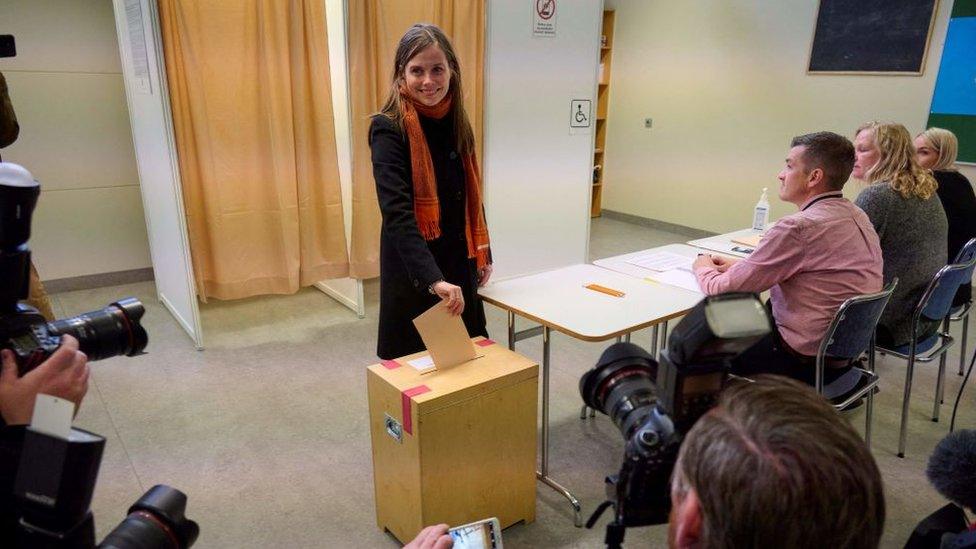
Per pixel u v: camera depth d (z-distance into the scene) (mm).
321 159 3465
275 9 3135
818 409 495
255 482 2191
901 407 2717
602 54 6340
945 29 3984
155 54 2832
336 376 2980
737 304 590
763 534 450
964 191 2838
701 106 5613
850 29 4473
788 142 5035
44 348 747
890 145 2359
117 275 4250
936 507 2078
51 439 583
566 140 4055
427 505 1743
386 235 1889
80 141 3943
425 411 1649
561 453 2387
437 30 1812
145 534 736
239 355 3189
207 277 3482
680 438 638
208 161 3201
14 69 3662
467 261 2000
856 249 1872
